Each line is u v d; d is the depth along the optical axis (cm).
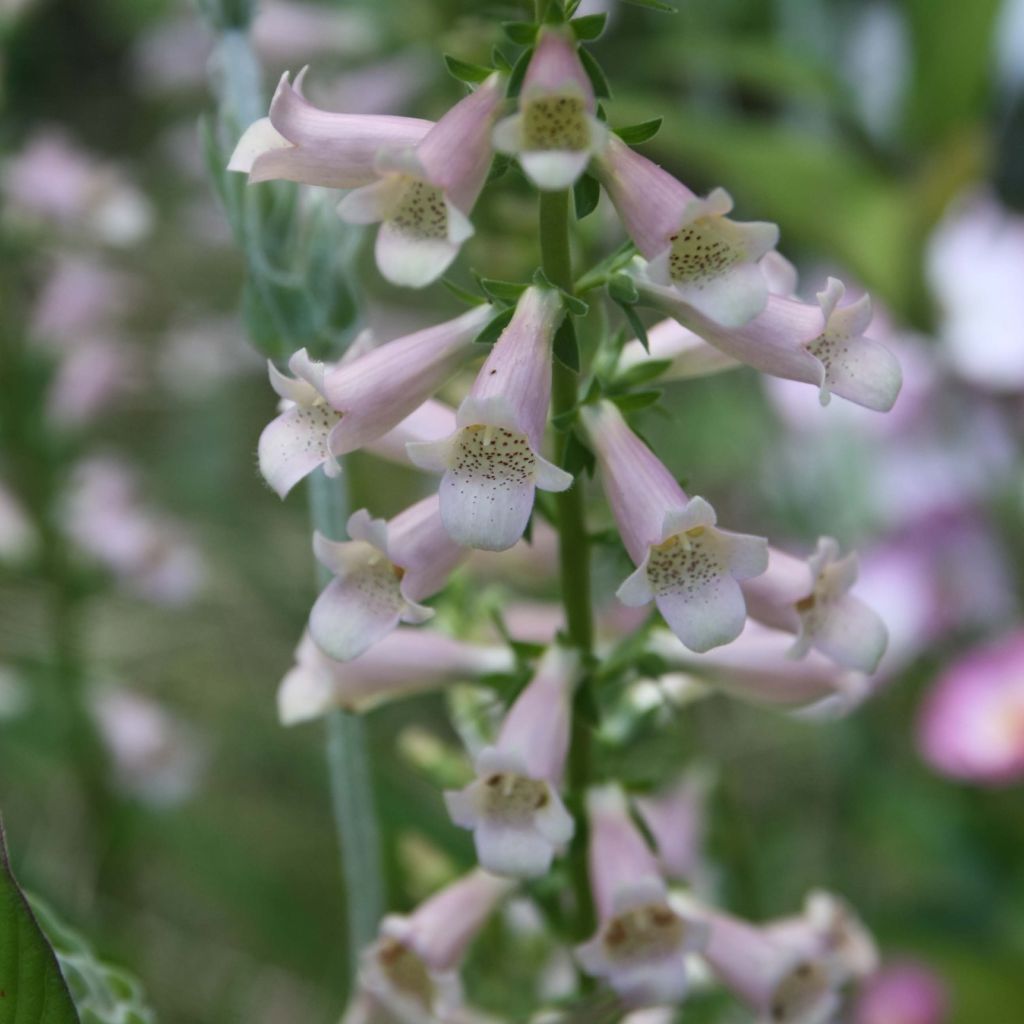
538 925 58
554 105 44
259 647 106
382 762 83
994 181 103
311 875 90
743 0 96
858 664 49
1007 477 92
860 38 95
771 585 49
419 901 62
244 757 98
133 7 134
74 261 92
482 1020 54
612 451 47
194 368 111
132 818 89
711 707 97
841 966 53
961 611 91
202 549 105
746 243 45
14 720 88
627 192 45
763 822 91
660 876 50
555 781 48
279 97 46
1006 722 81
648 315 70
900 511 92
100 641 96
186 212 117
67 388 91
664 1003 49
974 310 90
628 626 61
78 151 114
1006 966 78
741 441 101
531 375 46
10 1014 46
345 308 55
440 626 57
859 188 84
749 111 104
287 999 85
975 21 85
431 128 45
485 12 68
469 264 65
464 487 45
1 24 89
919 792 87
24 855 85
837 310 47
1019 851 84
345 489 55
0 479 88
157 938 87
